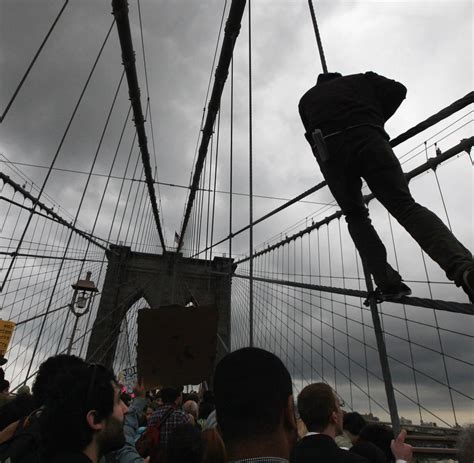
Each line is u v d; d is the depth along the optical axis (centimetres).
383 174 174
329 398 182
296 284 401
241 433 99
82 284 927
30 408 262
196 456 208
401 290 194
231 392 104
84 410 134
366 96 202
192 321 331
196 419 472
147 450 291
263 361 109
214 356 324
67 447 130
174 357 326
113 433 140
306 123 241
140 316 335
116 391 149
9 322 796
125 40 753
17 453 166
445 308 164
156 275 2817
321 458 126
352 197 210
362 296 227
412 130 199
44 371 208
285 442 99
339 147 192
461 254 139
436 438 298
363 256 209
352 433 304
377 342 203
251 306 326
